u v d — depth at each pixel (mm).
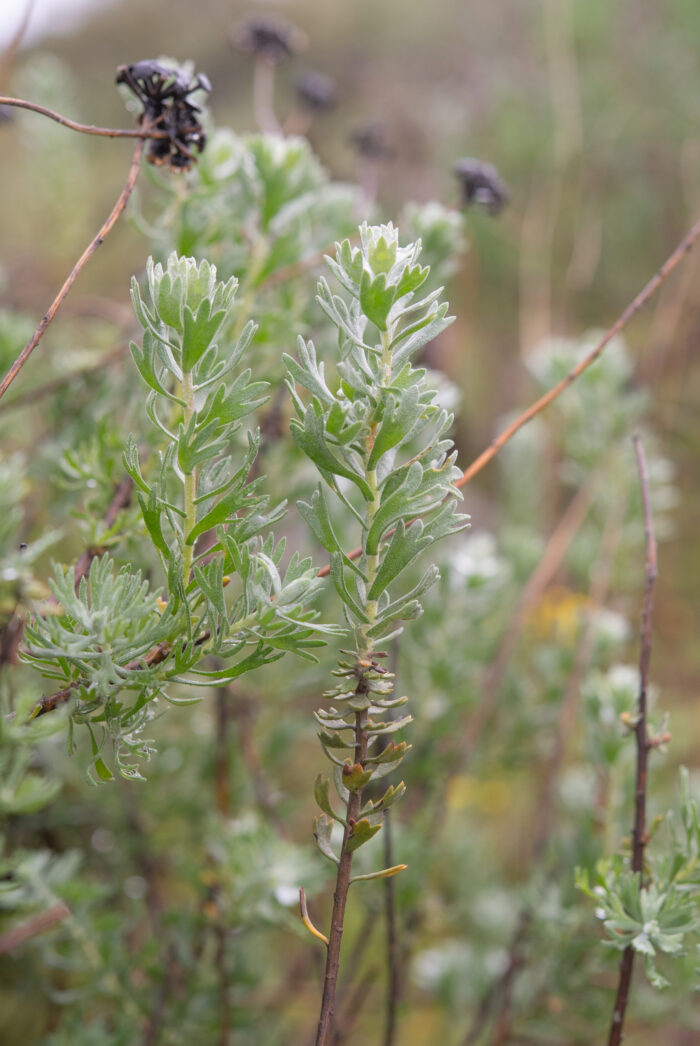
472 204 740
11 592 563
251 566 456
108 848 923
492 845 1273
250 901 682
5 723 494
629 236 2230
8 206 1467
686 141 2184
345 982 798
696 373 1856
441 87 2502
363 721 468
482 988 983
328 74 2738
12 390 788
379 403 455
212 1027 759
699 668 1742
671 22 2279
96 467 593
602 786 723
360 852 744
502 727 984
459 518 460
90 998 763
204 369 458
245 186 650
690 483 1977
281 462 722
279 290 729
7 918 734
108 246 1439
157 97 558
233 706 848
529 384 1975
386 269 461
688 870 557
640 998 793
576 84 2170
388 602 479
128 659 463
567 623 1072
